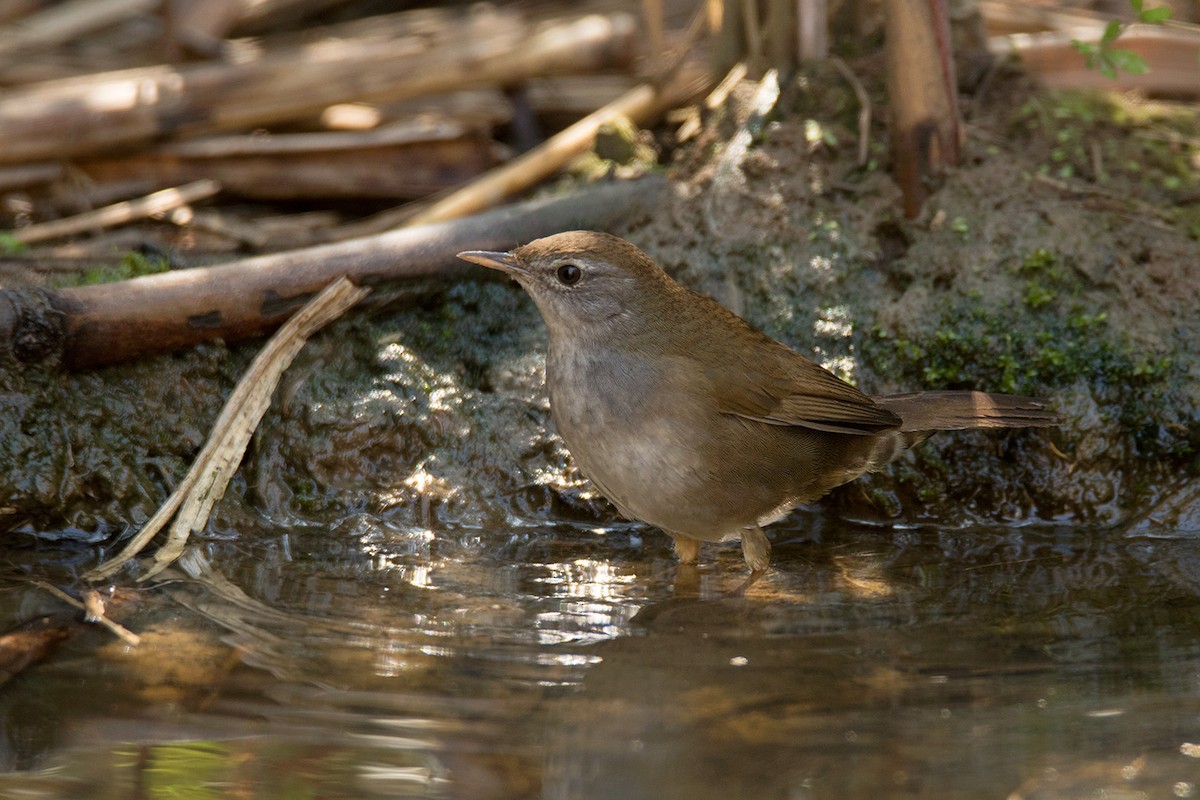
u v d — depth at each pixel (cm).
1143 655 761
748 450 920
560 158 1315
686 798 591
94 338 1005
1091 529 1052
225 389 1064
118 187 1362
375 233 1290
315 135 1405
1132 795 590
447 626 807
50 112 1321
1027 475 1076
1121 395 1075
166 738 647
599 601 867
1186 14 1521
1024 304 1105
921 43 1146
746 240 1168
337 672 729
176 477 1019
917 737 650
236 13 1587
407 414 1058
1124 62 1163
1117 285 1112
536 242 928
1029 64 1385
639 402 904
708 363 914
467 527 1030
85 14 1567
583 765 619
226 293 1055
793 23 1276
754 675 733
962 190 1166
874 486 1085
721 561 973
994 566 953
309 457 1038
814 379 945
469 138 1402
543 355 1114
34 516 969
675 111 1364
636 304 908
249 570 909
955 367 1097
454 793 598
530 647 775
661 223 1200
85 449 995
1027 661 754
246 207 1403
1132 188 1200
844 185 1191
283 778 610
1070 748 636
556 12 1644
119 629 786
